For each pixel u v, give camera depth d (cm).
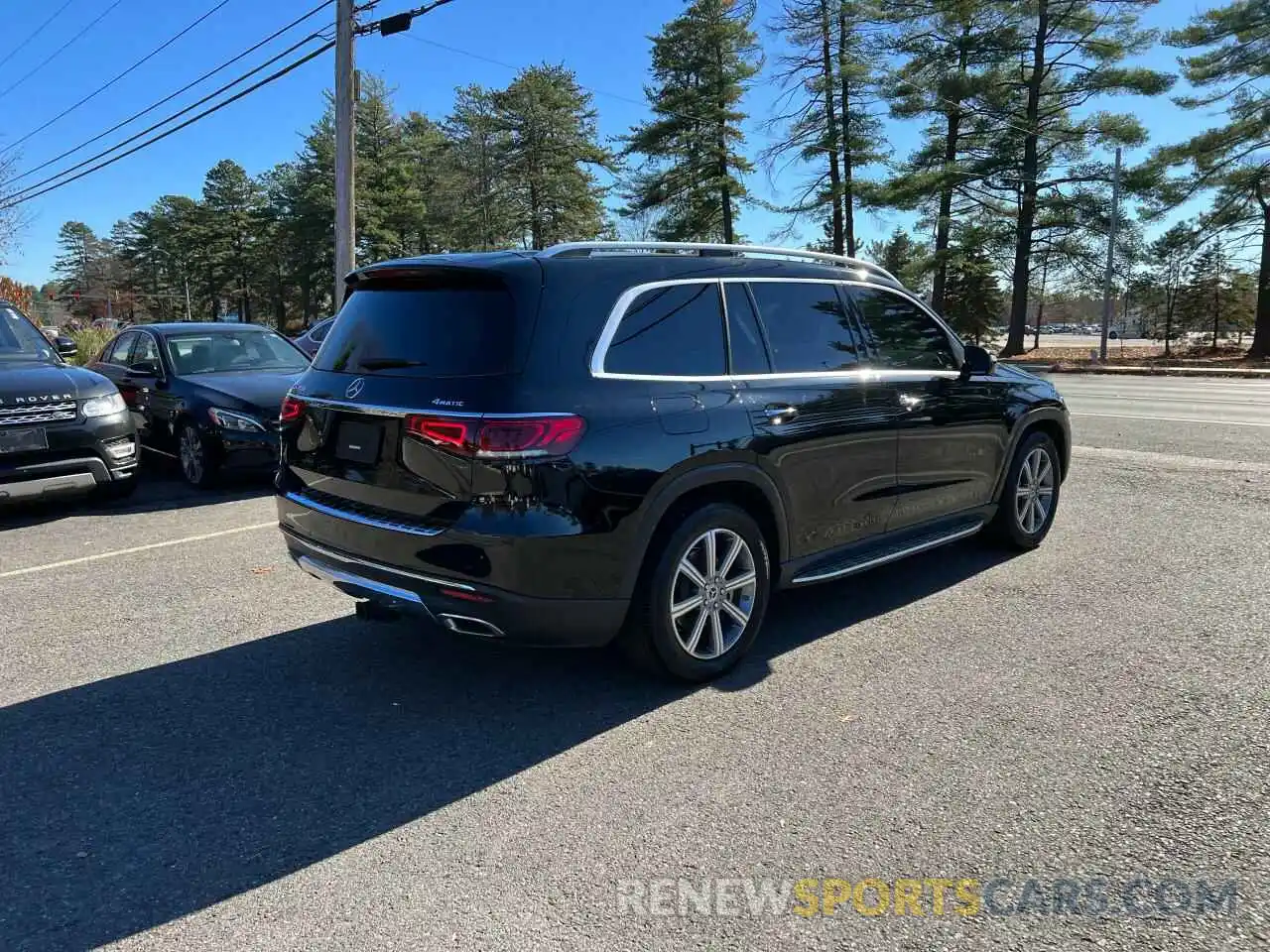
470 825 282
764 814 285
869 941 227
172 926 236
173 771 319
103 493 763
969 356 531
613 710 363
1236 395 1658
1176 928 230
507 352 331
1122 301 4441
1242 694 365
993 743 328
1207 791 293
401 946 227
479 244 5184
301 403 397
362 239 5722
